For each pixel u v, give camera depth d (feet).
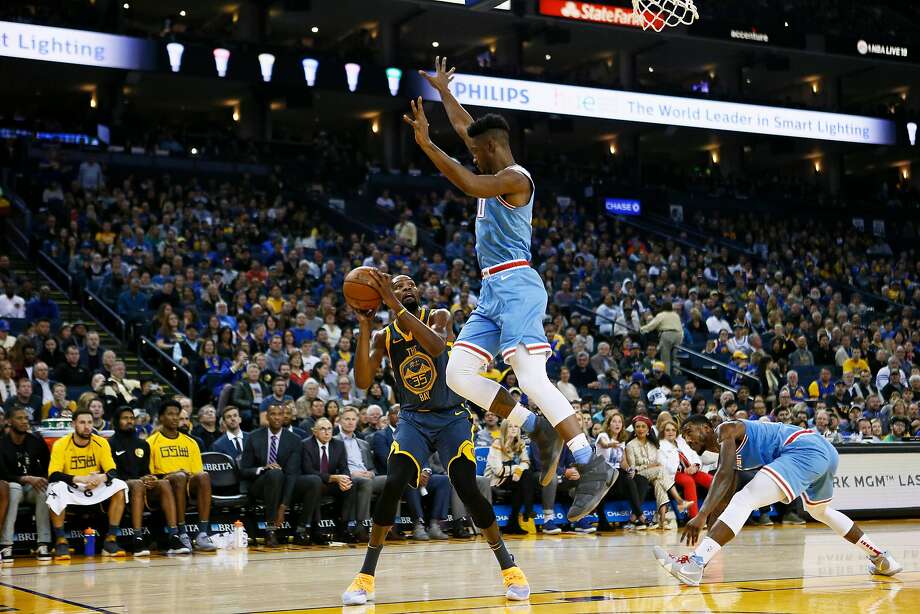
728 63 103.71
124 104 93.35
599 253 75.20
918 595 18.58
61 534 29.37
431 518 35.12
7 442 29.86
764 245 89.97
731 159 111.14
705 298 68.69
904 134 98.68
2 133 76.84
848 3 101.24
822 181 112.78
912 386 55.26
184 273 54.34
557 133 104.01
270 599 19.03
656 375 52.42
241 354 41.93
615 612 16.49
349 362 46.32
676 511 40.29
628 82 100.17
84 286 52.42
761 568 23.79
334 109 95.09
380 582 21.66
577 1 81.61
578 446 16.52
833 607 16.92
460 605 17.72
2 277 49.60
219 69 76.07
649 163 118.11
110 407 36.70
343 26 96.07
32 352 38.78
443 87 18.39
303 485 33.09
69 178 70.90
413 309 19.36
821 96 108.17
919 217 104.78
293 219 71.87
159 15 94.07
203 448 34.24
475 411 41.65
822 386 54.65
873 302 83.35
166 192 70.08
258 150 86.94
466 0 50.01
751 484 20.77
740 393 49.98
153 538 32.27
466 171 15.92
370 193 85.61
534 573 23.00
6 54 67.31
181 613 17.20
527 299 16.70
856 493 40.63
